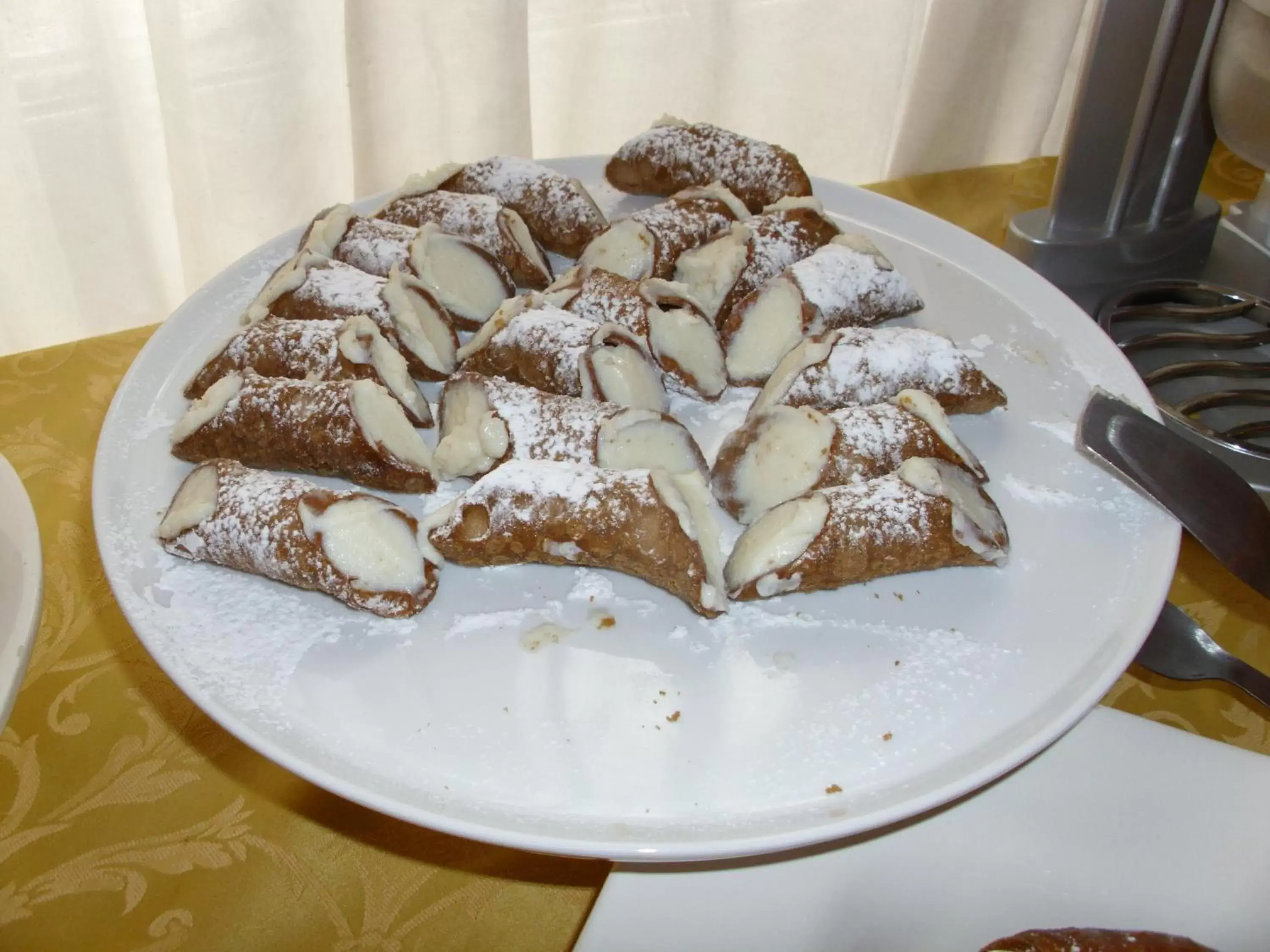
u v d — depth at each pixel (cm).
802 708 32
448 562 37
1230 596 40
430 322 46
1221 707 37
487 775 30
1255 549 36
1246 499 37
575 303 47
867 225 52
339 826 33
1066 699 31
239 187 65
